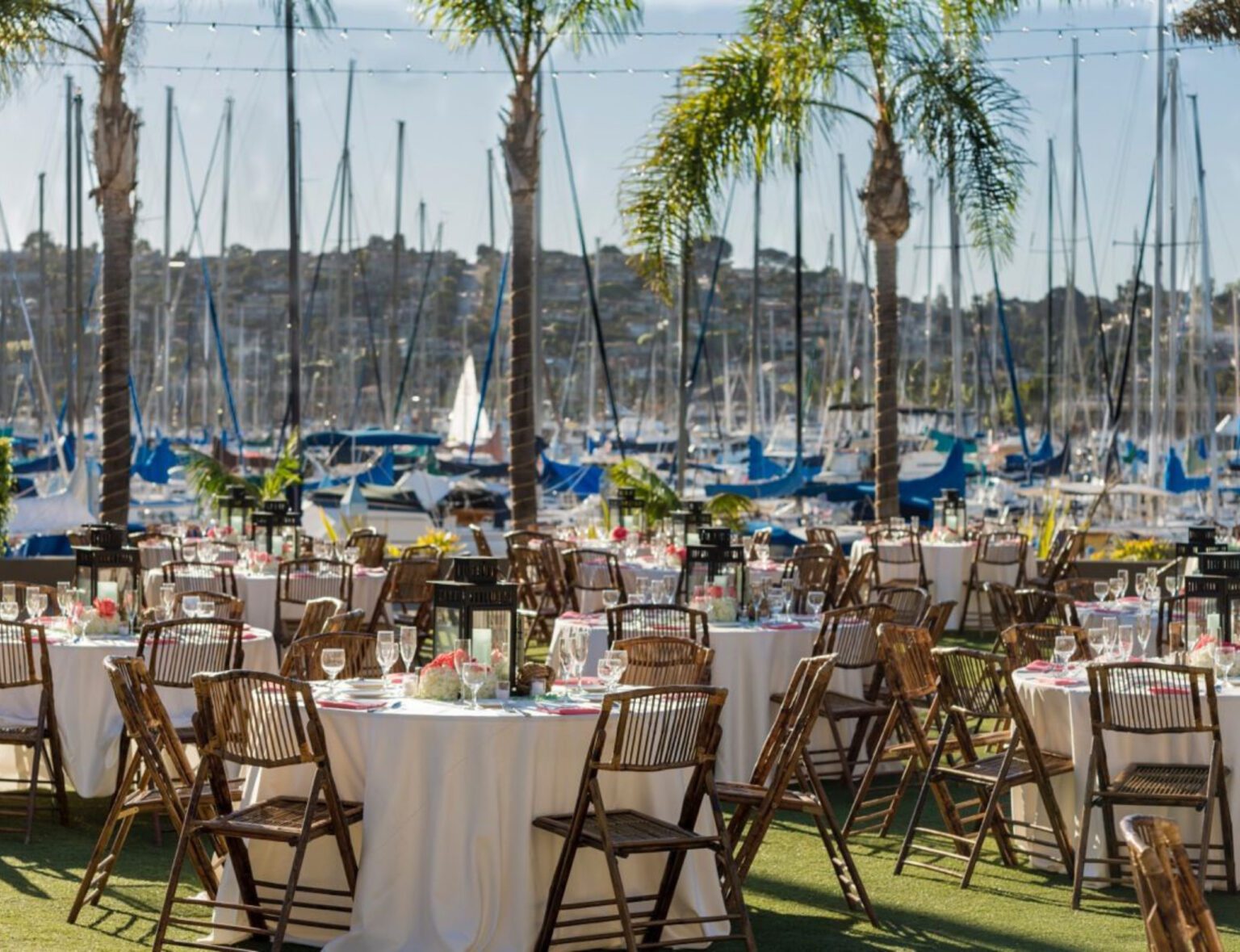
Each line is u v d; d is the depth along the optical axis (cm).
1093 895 722
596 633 970
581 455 4569
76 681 832
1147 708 713
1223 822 710
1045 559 1811
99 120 1733
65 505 2323
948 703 784
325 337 4900
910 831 762
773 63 1627
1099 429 4334
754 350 3934
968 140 1755
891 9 1744
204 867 659
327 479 3309
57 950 616
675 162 1723
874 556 1390
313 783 603
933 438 4259
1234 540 1788
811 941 649
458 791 602
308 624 924
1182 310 3456
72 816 850
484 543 1697
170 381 4584
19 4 1648
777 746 688
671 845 594
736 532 1953
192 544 1620
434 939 597
